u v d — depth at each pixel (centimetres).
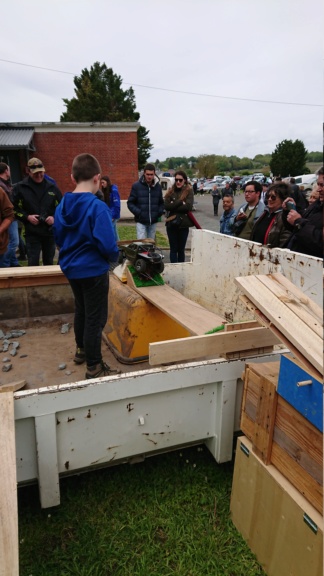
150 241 312
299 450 140
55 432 164
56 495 174
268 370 163
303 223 287
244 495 172
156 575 160
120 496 196
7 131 1334
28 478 169
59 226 220
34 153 1384
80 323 251
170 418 187
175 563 166
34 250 449
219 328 200
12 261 582
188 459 221
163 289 280
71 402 163
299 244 297
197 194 3797
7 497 124
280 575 151
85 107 3067
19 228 693
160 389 177
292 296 154
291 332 133
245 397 170
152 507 190
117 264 320
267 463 157
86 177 219
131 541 174
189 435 195
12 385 211
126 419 178
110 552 168
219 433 197
